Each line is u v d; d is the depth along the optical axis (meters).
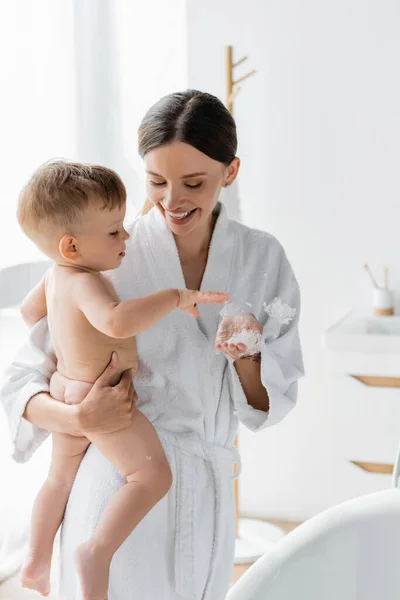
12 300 2.78
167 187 1.52
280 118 3.29
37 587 1.63
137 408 1.60
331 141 3.24
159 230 1.66
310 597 1.80
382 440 2.93
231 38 3.30
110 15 3.01
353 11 3.16
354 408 2.95
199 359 1.62
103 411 1.50
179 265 1.66
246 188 3.37
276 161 3.32
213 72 3.34
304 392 3.38
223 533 1.63
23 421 1.66
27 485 2.93
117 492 1.51
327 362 2.95
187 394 1.62
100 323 1.46
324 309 3.34
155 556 1.56
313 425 3.38
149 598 1.54
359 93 3.19
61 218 1.50
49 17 2.84
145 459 1.52
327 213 3.29
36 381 1.65
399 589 1.86
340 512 1.90
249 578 1.74
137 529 1.54
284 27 3.23
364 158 3.22
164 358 1.62
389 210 3.22
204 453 1.61
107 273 1.66
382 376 2.89
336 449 2.99
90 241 1.52
